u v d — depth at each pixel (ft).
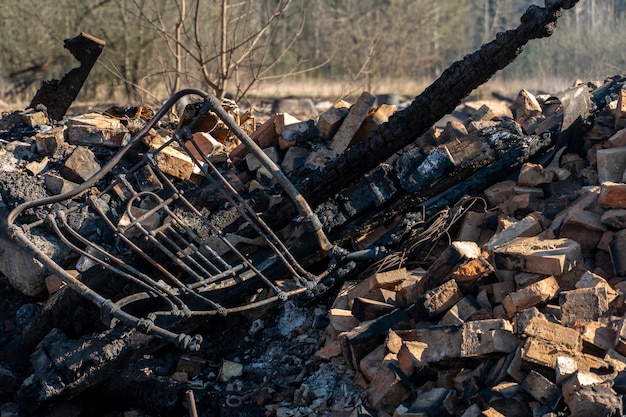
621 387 9.75
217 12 47.62
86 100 52.65
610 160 13.58
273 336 14.25
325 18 71.15
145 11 50.65
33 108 19.74
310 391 12.46
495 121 17.44
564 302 11.30
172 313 11.64
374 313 12.82
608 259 12.34
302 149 16.87
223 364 13.83
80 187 12.87
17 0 55.57
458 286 12.35
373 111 16.67
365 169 14.34
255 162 16.75
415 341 11.74
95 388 13.88
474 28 86.69
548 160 15.15
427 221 14.64
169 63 50.03
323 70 69.31
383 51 65.57
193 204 15.67
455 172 14.60
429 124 13.76
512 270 12.27
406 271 13.60
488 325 11.08
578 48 69.41
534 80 63.36
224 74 33.47
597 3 76.84
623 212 12.25
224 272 12.48
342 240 14.65
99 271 13.53
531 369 10.36
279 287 14.34
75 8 53.72
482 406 10.30
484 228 14.12
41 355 13.62
